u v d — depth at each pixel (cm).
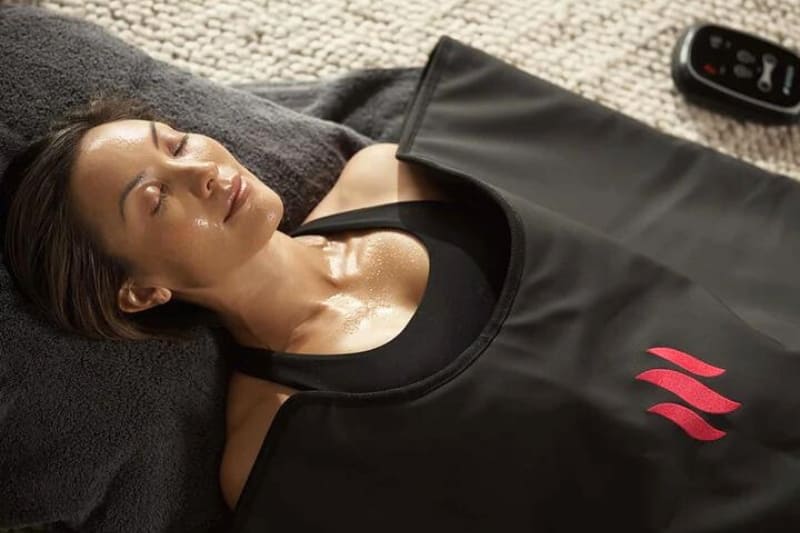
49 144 78
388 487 80
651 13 120
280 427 80
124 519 84
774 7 121
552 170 97
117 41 94
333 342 85
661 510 77
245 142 95
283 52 114
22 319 78
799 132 116
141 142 77
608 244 86
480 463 78
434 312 83
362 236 91
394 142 108
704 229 96
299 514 81
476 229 89
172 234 76
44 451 80
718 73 113
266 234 80
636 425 78
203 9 113
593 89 117
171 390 84
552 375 79
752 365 80
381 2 118
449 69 100
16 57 86
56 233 77
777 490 76
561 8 120
